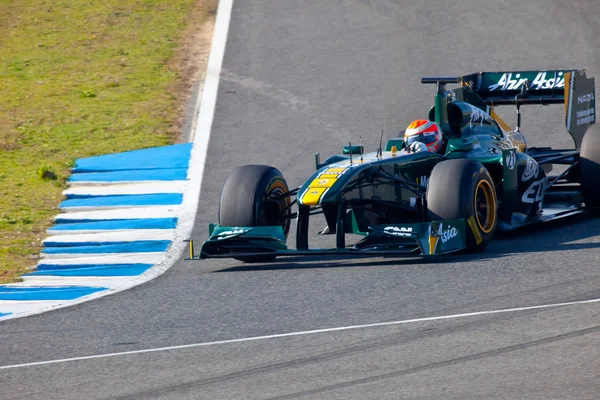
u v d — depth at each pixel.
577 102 41.12
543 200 40.09
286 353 22.92
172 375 21.95
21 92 68.12
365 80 67.25
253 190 33.44
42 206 46.19
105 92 67.50
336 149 54.47
